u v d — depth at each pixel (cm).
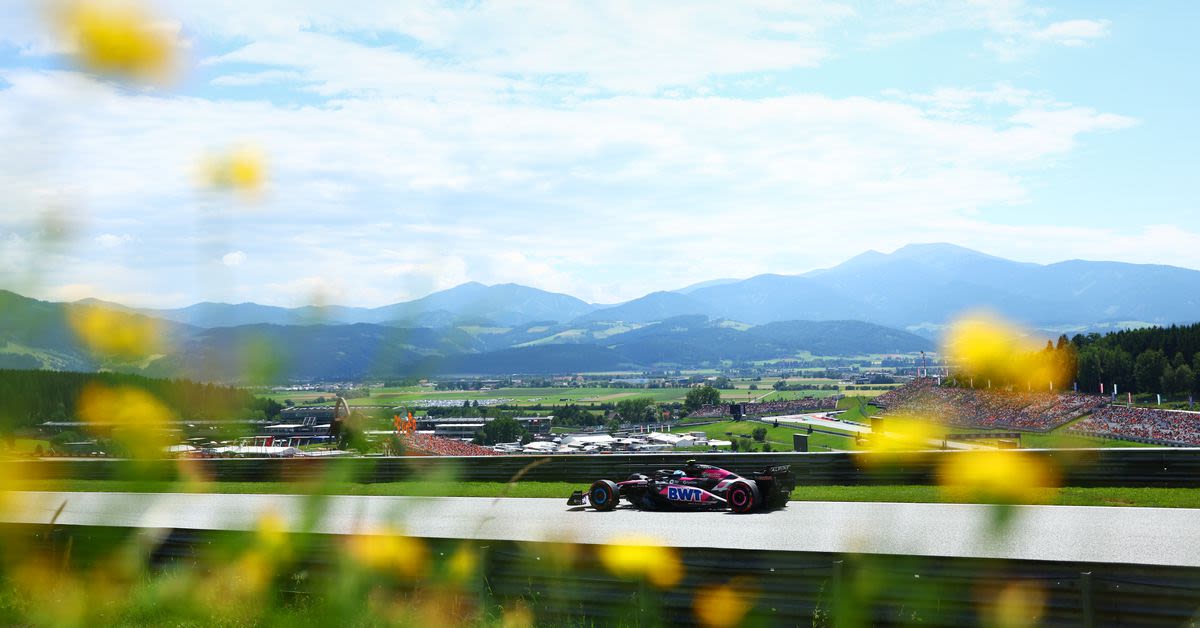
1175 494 1612
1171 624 623
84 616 297
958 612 635
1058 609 647
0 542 282
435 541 322
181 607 301
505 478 2277
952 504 1625
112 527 308
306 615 266
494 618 720
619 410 18788
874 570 385
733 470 2114
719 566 734
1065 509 1510
